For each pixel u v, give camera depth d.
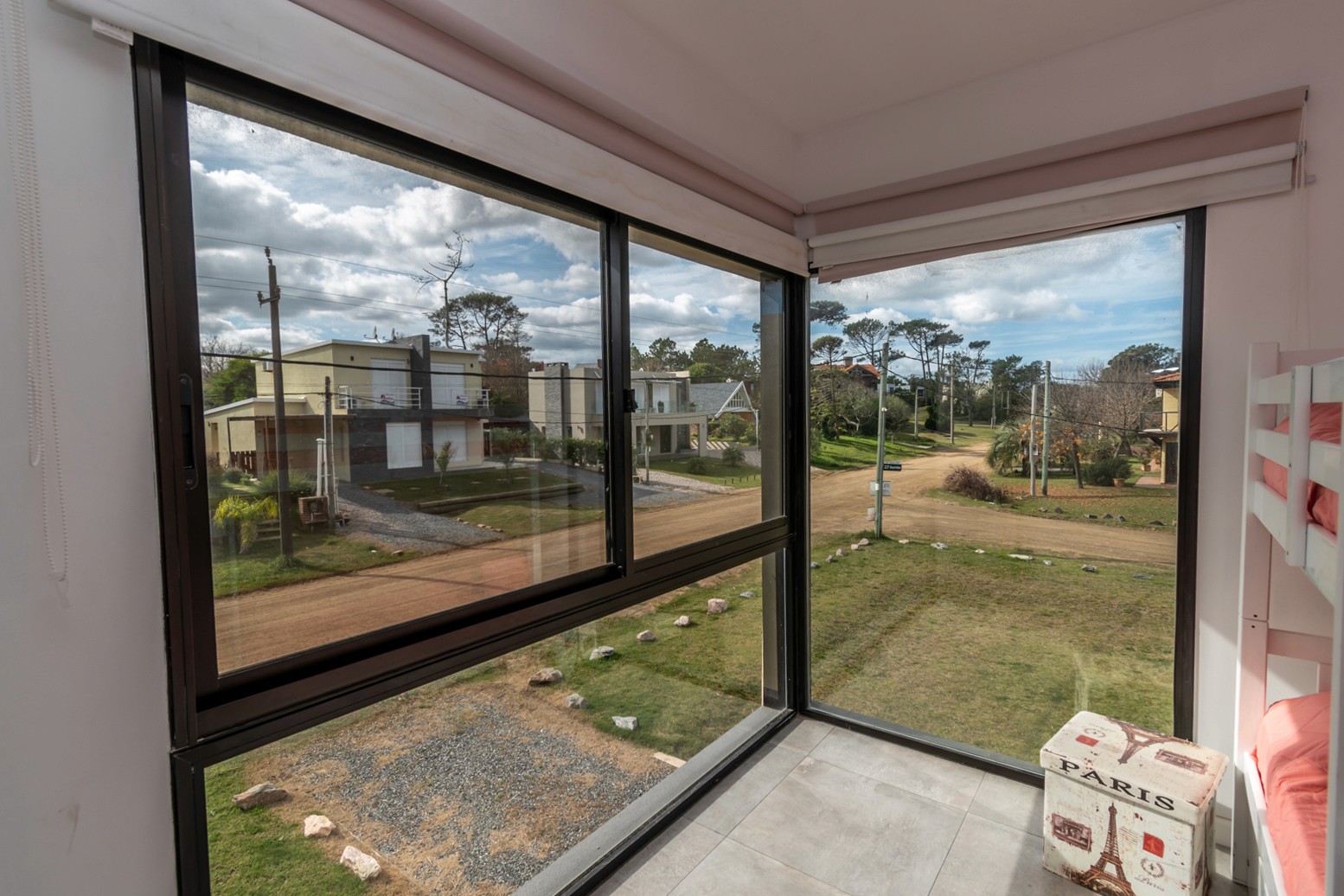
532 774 1.52
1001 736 2.14
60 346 0.77
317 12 0.99
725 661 2.22
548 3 1.41
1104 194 1.79
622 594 1.74
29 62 0.74
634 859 1.74
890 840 1.80
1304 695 1.56
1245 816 1.57
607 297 1.70
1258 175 1.58
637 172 1.63
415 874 1.25
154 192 0.86
